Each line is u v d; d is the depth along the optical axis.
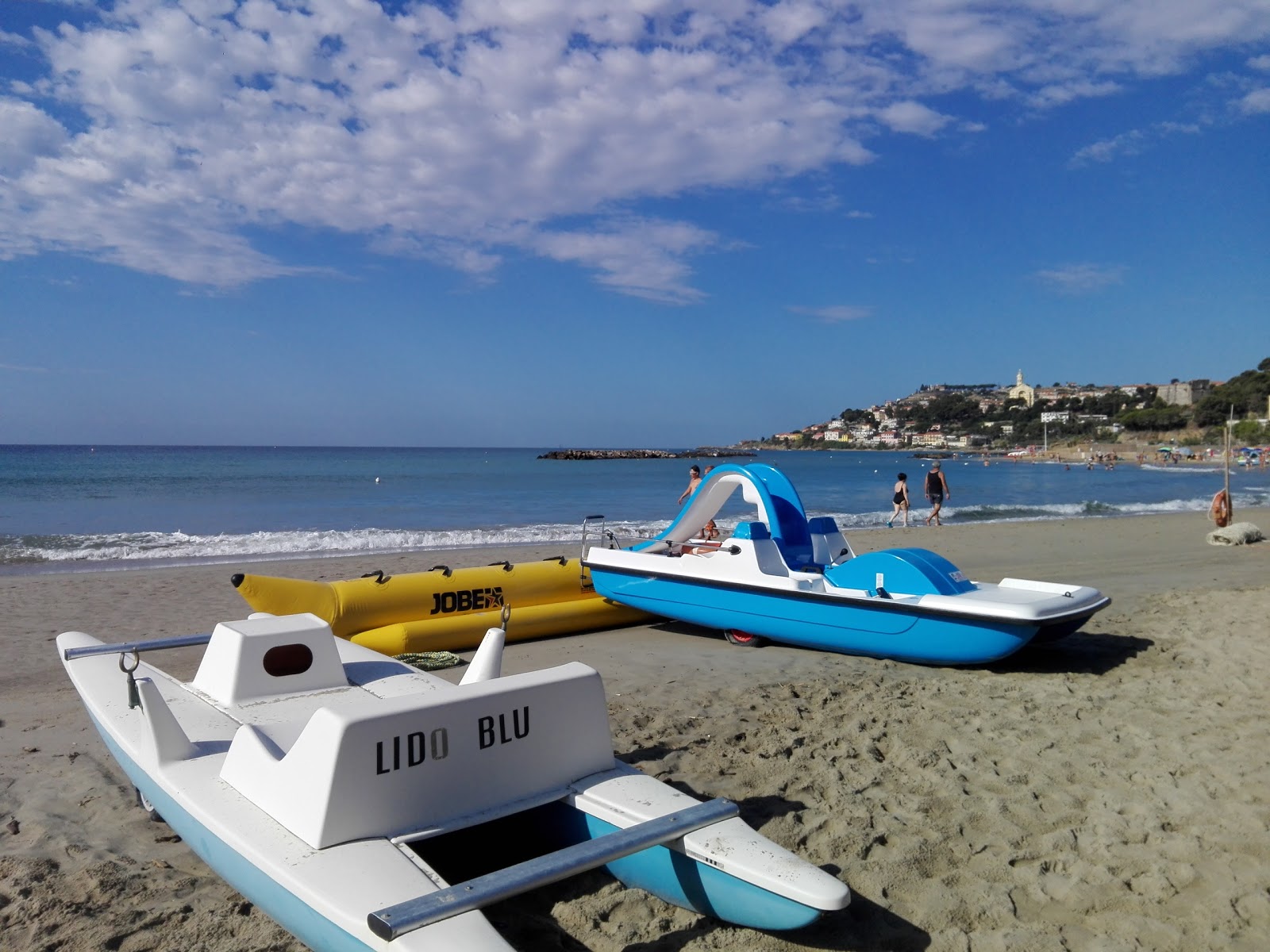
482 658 4.46
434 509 28.38
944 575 7.22
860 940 3.23
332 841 3.05
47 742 5.55
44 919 3.37
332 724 3.09
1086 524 21.66
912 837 4.04
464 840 3.90
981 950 3.17
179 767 3.72
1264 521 22.95
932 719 5.80
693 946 3.19
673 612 8.53
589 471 61.16
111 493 33.31
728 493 9.28
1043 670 7.14
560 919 3.37
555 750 3.65
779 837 4.02
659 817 3.23
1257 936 3.21
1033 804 4.41
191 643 5.71
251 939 3.23
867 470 68.31
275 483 40.62
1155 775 4.75
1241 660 7.23
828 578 7.59
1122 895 3.52
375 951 2.52
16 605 10.66
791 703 6.21
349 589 7.95
